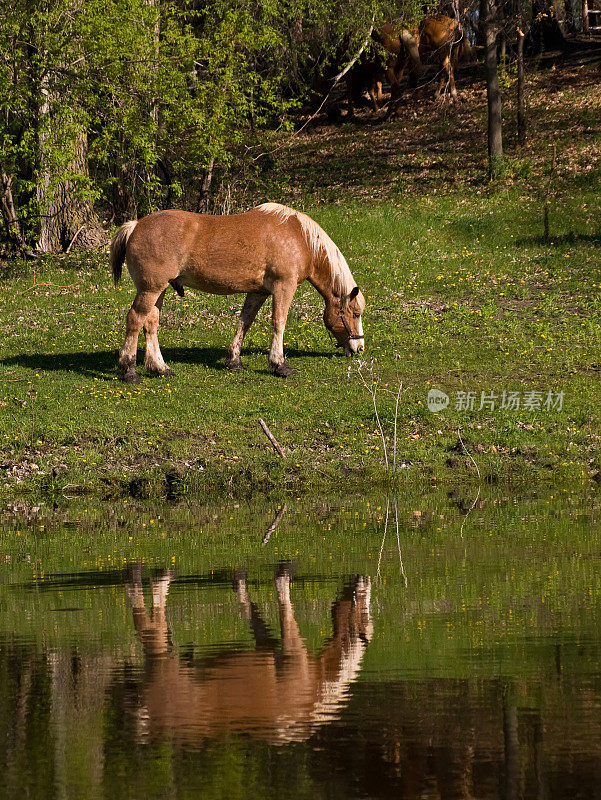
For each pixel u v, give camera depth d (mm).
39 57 26625
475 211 32531
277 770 4434
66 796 4203
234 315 24047
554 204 32688
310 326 22953
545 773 4336
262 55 37156
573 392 18641
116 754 4660
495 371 19891
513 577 8445
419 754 4578
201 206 32844
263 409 17844
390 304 24625
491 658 6031
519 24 38719
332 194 36438
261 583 8438
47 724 5074
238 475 15445
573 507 12750
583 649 6188
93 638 6742
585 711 5078
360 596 7840
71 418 17359
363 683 5621
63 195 30516
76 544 10789
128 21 27500
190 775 4406
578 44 51562
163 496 14695
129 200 33438
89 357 20859
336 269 19391
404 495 14219
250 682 5684
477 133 41969
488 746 4645
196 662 6105
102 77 27469
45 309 24594
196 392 18641
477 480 15281
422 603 7551
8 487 15086
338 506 13375
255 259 18578
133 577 8859
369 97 49281
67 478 15375
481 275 26734
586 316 23328
